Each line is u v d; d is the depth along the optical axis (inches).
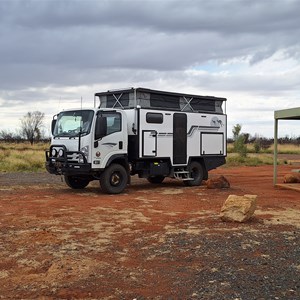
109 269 244.4
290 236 318.7
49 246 292.7
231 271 237.9
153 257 267.1
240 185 691.4
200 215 408.5
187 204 477.7
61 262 256.4
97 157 536.1
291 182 691.4
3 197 523.8
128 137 588.4
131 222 373.7
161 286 216.8
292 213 417.1
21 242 302.7
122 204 475.8
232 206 373.7
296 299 196.9
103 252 279.0
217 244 294.8
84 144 529.3
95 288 214.5
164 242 302.5
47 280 226.4
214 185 630.5
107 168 557.6
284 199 518.0
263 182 743.7
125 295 205.3
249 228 346.6
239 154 1393.9
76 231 338.0
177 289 212.2
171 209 443.8
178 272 238.1
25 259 263.3
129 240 309.9
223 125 706.8
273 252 275.1
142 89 584.1
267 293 204.5
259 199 515.8
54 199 510.0
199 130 666.2
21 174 856.9
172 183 717.3
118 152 560.1
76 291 210.2
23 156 1196.5
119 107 605.6
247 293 204.8
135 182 732.0
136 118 578.9
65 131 550.0
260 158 1368.1
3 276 233.5
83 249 286.0
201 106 676.7
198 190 613.0
